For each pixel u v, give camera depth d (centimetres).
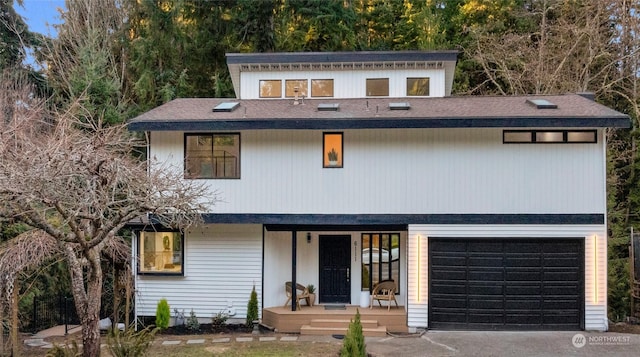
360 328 1090
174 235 1577
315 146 1493
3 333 1283
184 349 1257
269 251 1590
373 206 1470
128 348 944
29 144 936
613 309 1923
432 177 1459
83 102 2038
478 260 1445
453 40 2917
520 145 1438
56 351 930
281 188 1493
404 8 3020
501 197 1440
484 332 1409
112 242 1214
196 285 1561
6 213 857
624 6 2434
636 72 2478
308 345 1291
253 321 1498
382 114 1477
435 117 1409
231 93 2517
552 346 1249
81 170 891
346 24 2700
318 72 1805
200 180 1502
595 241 1414
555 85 2398
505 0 2786
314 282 1630
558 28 2434
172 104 1730
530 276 1433
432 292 1454
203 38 2547
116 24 2714
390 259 1633
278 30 2588
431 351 1215
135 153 2047
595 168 1420
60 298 1720
